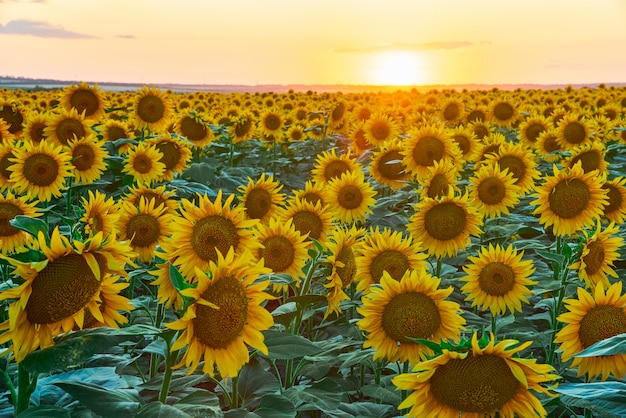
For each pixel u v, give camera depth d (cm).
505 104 1825
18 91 2658
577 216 680
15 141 1106
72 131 1026
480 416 308
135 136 1330
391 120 1314
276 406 361
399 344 432
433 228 654
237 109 2009
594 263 560
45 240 299
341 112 1656
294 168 1645
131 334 301
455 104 1848
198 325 305
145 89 1216
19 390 312
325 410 398
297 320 463
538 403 303
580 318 413
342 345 455
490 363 304
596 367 413
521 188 916
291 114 2036
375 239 546
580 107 2436
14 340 292
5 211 625
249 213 678
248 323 320
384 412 443
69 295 297
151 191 688
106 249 306
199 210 445
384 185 1081
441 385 309
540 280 577
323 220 633
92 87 1219
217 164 1415
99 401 305
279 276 423
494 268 557
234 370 313
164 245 445
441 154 955
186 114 1298
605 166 925
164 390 316
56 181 800
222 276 310
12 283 305
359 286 546
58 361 288
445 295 429
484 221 838
